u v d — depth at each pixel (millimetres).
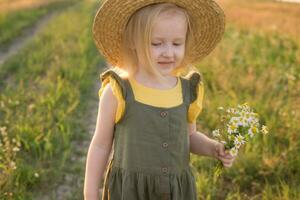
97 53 11602
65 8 27406
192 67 2512
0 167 4387
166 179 2279
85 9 24984
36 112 6316
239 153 4629
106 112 2252
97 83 8711
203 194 4039
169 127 2244
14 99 6867
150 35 2105
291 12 20578
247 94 6484
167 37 2123
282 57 10195
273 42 11984
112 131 2311
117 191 2342
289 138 4957
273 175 4406
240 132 2258
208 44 2461
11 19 18516
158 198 2301
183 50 2207
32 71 9094
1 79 8828
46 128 5699
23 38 15414
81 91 7773
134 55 2242
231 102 6035
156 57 2135
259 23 16188
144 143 2229
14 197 3984
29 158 4984
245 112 2270
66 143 5238
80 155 5254
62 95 7184
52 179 4520
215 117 5617
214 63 8367
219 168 2494
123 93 2205
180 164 2342
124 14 2152
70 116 6387
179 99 2309
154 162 2254
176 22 2125
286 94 6820
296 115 5496
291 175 4359
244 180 4363
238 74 7836
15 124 5688
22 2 27906
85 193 2289
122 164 2299
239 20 17141
